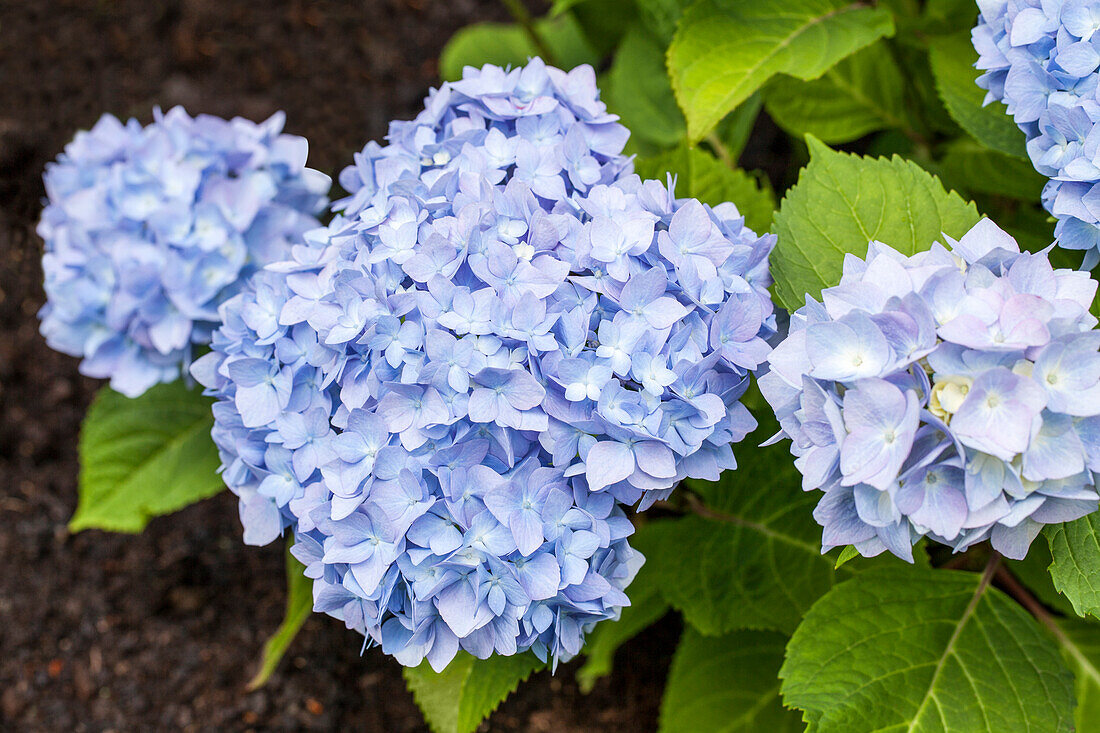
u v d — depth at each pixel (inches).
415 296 38.1
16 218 62.1
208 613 53.6
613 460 37.8
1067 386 35.9
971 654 41.3
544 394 37.4
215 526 56.3
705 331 38.7
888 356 36.4
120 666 52.7
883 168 41.7
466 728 41.8
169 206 45.9
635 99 54.9
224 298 46.6
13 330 60.2
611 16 56.7
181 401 50.8
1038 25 39.9
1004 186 49.1
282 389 39.9
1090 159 38.5
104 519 49.8
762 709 48.5
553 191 39.4
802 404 37.3
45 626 53.4
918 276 37.5
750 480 46.4
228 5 69.3
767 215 47.0
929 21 47.5
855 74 50.7
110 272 46.6
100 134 48.9
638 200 39.9
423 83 67.8
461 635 37.8
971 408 35.3
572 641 39.4
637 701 51.9
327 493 39.1
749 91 44.7
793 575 45.6
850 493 37.0
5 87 65.7
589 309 38.4
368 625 38.9
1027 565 46.7
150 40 68.0
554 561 37.7
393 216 39.8
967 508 36.1
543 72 41.6
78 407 59.0
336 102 67.0
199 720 51.8
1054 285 37.1
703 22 45.4
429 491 37.9
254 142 48.1
